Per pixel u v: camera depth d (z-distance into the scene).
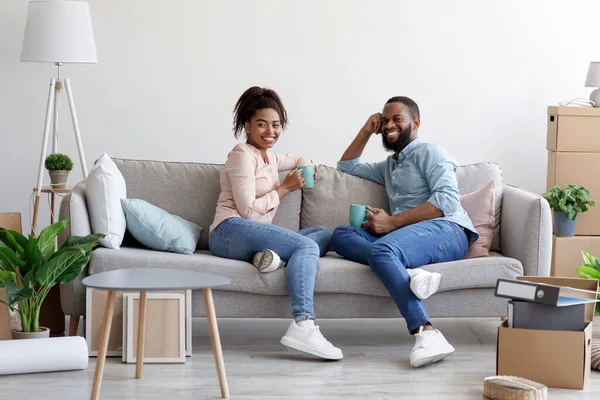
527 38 5.02
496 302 3.45
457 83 5.03
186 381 3.01
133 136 4.99
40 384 2.97
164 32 4.93
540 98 5.05
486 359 3.35
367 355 3.39
